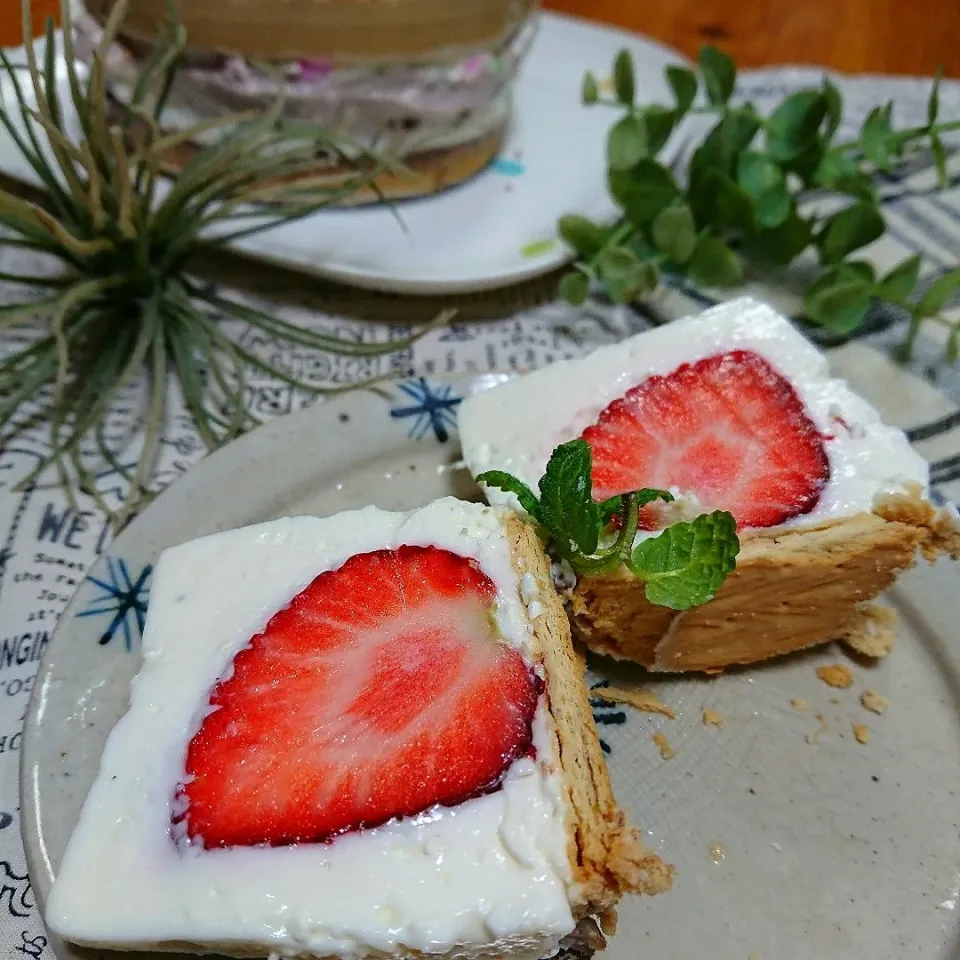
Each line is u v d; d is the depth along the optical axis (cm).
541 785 11
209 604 12
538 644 12
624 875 10
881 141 20
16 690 13
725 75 21
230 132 17
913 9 27
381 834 10
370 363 19
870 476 14
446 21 17
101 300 17
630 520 12
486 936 10
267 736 11
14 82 16
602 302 20
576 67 24
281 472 15
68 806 12
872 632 14
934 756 13
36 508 16
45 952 11
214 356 17
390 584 12
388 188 20
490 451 14
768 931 11
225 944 10
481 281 19
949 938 11
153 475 16
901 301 19
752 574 13
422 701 11
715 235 21
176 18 16
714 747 13
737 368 15
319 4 16
